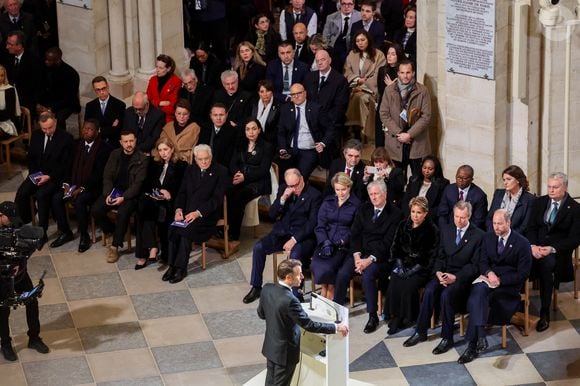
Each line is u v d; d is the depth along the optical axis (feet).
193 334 44.70
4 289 42.09
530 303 45.98
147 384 41.93
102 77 54.13
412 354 43.29
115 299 46.93
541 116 48.47
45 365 43.01
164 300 46.83
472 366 42.55
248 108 53.47
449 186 45.83
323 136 51.80
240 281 48.11
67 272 48.93
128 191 48.93
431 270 44.04
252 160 50.03
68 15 59.77
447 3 47.73
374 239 44.80
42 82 57.67
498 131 48.52
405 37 56.54
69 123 60.70
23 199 51.52
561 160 48.93
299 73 54.60
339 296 45.21
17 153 57.36
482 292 42.63
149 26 58.54
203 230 48.03
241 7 64.39
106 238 50.80
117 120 54.29
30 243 42.16
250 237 51.19
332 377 39.17
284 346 38.83
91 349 43.91
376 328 44.73
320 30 63.41
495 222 42.75
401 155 50.60
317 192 46.78
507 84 48.06
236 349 43.83
